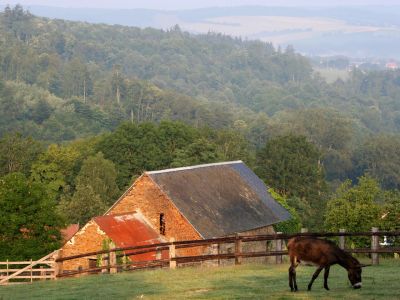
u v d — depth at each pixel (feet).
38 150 337.93
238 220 168.14
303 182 336.08
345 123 578.25
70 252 156.25
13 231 170.09
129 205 165.17
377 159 525.34
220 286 79.66
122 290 81.66
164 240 159.53
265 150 347.97
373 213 203.72
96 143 332.19
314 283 78.74
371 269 90.74
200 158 305.12
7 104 654.12
